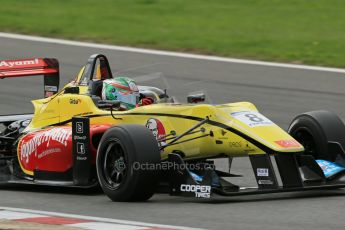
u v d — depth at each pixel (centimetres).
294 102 5400
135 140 2944
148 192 2986
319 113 3297
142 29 7544
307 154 3309
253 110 3212
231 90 5691
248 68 6319
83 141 3247
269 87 5788
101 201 3086
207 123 3119
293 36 7344
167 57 6606
